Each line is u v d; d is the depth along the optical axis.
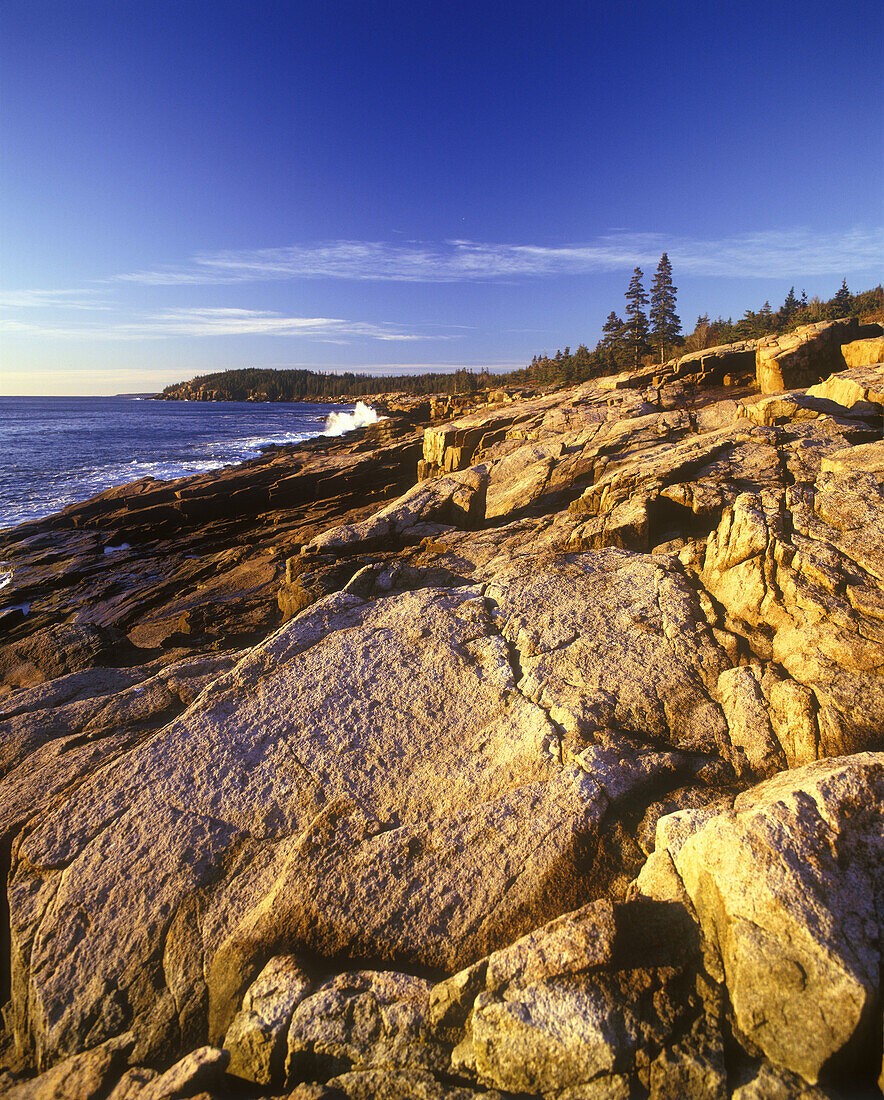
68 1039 4.28
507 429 27.20
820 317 76.19
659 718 6.19
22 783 6.12
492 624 7.89
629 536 11.13
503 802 5.32
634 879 4.65
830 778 4.14
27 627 17.86
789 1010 3.24
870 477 9.23
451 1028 3.68
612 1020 3.39
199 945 4.59
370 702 6.67
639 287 79.06
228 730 6.38
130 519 29.52
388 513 16.55
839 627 6.77
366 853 4.99
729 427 17.59
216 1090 3.66
